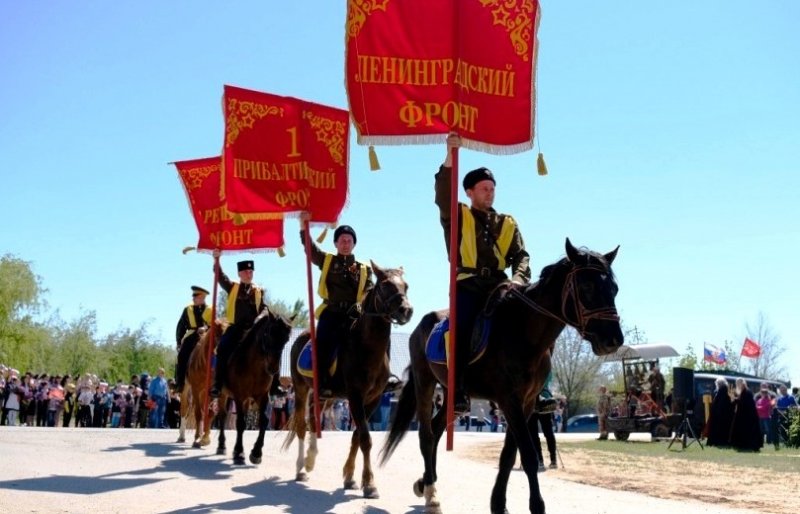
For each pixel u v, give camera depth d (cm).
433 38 820
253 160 1240
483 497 1046
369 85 819
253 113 1248
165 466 1242
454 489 1127
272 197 1232
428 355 862
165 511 838
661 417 2762
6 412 2428
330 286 1151
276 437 2041
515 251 849
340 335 1112
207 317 1716
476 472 1423
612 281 718
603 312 704
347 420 3456
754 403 2323
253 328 1361
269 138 1246
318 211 1234
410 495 1037
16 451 1392
